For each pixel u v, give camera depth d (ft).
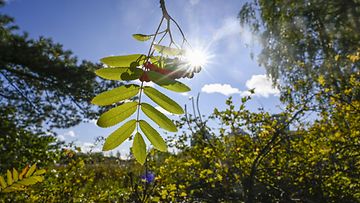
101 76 3.31
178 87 3.38
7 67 29.96
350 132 16.34
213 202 17.19
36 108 32.27
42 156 14.97
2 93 31.17
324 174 16.29
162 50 3.39
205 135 18.10
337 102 17.57
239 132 18.58
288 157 17.54
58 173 13.73
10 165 13.17
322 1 40.60
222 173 16.11
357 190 16.11
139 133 3.46
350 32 39.34
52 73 30.01
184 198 16.97
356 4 38.93
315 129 18.21
